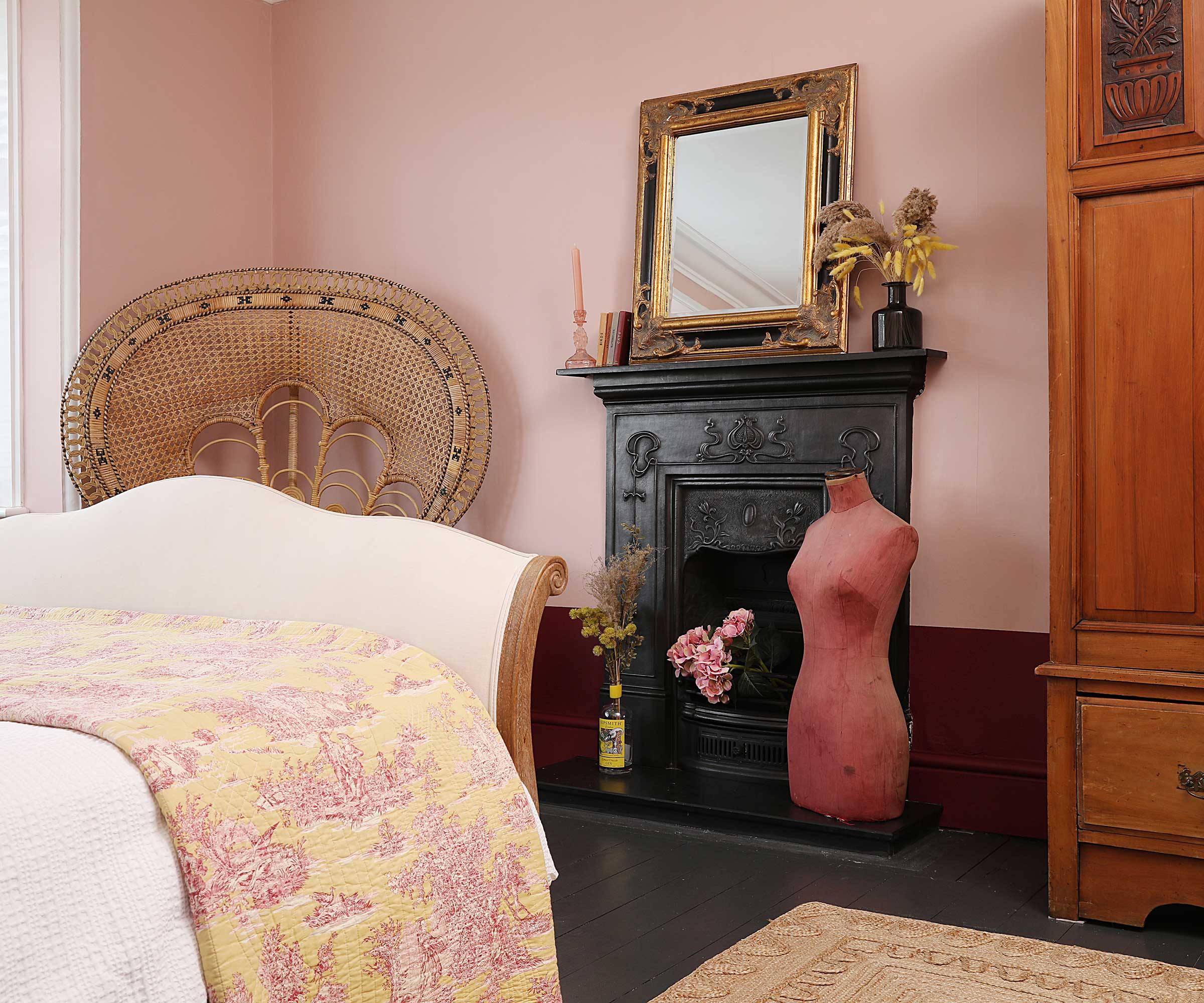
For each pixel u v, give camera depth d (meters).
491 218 3.90
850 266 3.08
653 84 3.59
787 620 3.49
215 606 2.08
